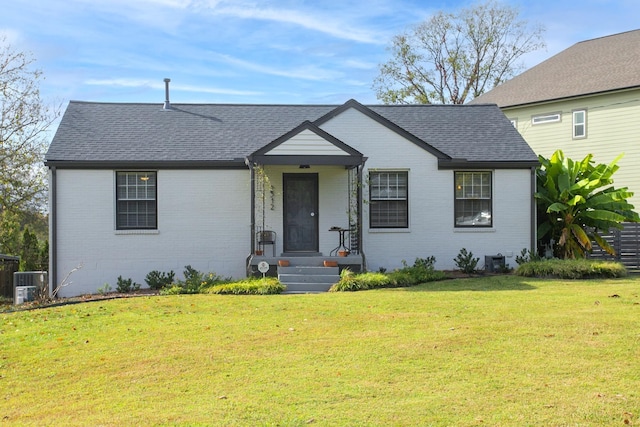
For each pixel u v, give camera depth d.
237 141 17.95
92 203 16.73
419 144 17.86
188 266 16.14
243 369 7.80
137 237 16.91
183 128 18.44
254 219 16.06
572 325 9.56
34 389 7.42
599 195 17.69
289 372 7.58
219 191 17.19
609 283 14.54
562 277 15.55
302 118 19.48
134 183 17.02
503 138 19.00
